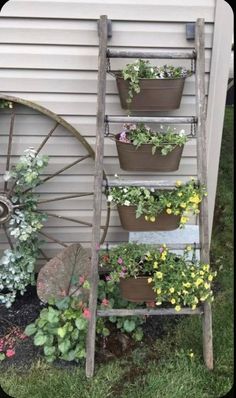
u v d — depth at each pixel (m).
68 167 2.19
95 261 1.78
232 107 4.65
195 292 1.81
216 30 1.95
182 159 2.21
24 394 1.80
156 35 1.96
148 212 1.72
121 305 2.06
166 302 2.25
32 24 1.93
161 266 1.78
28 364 1.94
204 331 1.88
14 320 2.18
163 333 2.12
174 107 1.83
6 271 2.18
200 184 1.76
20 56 1.98
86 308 1.94
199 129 1.74
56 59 2.00
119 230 2.38
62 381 1.85
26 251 2.16
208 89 2.07
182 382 1.85
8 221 2.23
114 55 1.73
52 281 2.11
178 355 1.97
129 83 1.77
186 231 2.32
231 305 2.30
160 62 1.99
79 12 1.91
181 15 1.92
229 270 2.60
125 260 1.80
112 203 1.87
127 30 1.95
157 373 1.89
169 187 1.83
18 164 2.04
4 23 1.92
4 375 1.89
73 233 2.40
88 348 1.85
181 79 1.79
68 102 2.08
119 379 1.87
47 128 2.16
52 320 1.89
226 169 3.53
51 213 2.33
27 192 2.17
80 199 2.31
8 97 2.00
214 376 1.88
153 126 2.11
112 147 2.17
